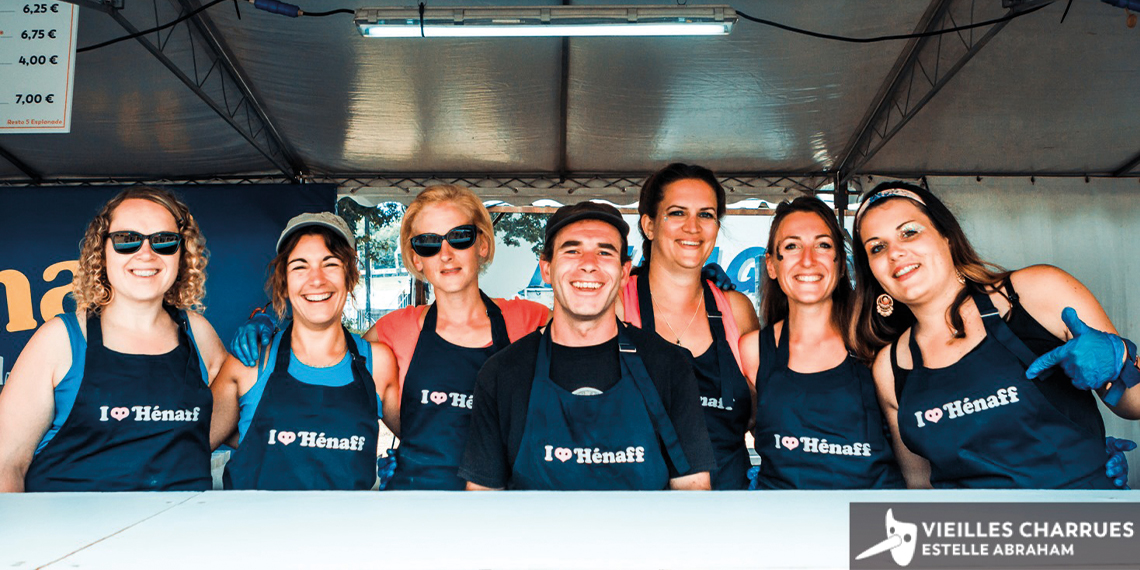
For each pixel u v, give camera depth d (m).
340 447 2.10
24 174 7.44
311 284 2.18
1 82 3.63
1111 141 6.78
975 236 7.44
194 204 7.12
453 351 2.40
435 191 2.55
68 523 0.84
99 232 2.08
